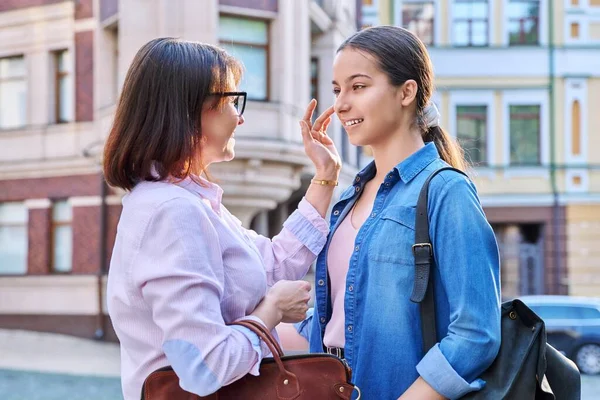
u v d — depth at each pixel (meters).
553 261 20.88
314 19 14.72
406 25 21.19
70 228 16.69
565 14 21.17
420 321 1.98
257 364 1.84
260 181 12.98
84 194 16.36
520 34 21.27
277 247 2.38
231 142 2.12
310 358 1.85
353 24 17.58
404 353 1.98
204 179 2.09
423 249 1.96
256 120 12.84
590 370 12.45
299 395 1.83
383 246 2.04
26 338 16.05
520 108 21.16
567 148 21.00
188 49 2.01
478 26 21.23
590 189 20.95
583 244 20.88
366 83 2.15
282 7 13.21
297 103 13.45
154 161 1.97
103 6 15.43
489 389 1.86
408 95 2.16
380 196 2.14
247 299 1.99
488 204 20.98
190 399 1.82
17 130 16.98
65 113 16.73
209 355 1.78
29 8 16.80
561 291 20.78
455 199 1.95
